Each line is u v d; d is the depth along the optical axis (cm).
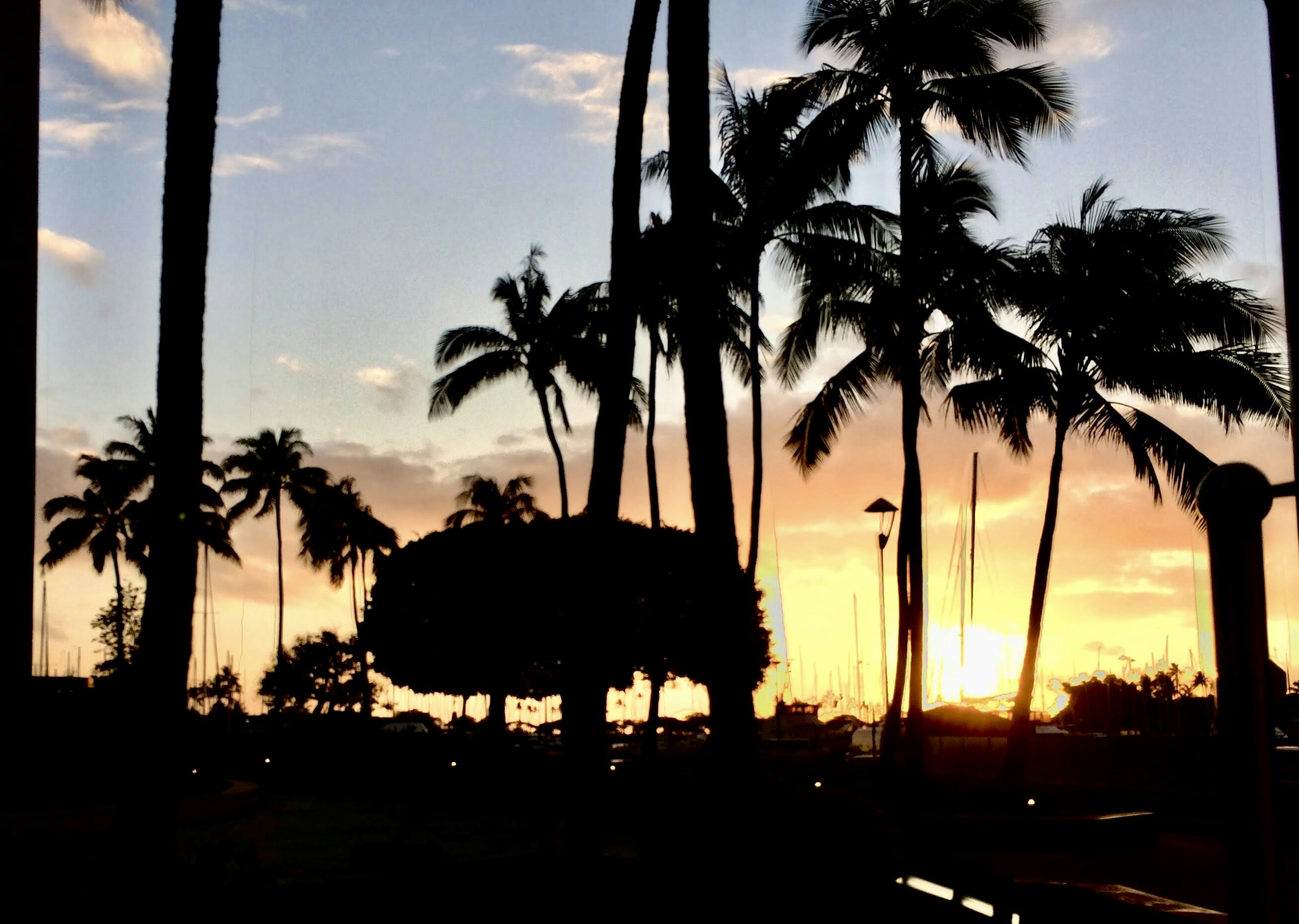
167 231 984
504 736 3469
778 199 2881
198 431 975
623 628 2623
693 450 1197
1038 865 1816
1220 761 455
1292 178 448
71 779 2273
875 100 2880
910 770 2517
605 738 1223
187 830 2306
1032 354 2748
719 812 1012
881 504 3312
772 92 2958
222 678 7431
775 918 955
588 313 4175
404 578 2978
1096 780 3195
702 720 5322
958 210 2891
